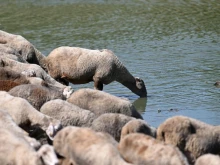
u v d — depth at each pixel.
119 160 31.02
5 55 58.09
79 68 57.72
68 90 46.00
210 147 36.88
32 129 39.12
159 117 51.34
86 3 120.88
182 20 99.88
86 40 84.31
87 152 31.86
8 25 98.12
